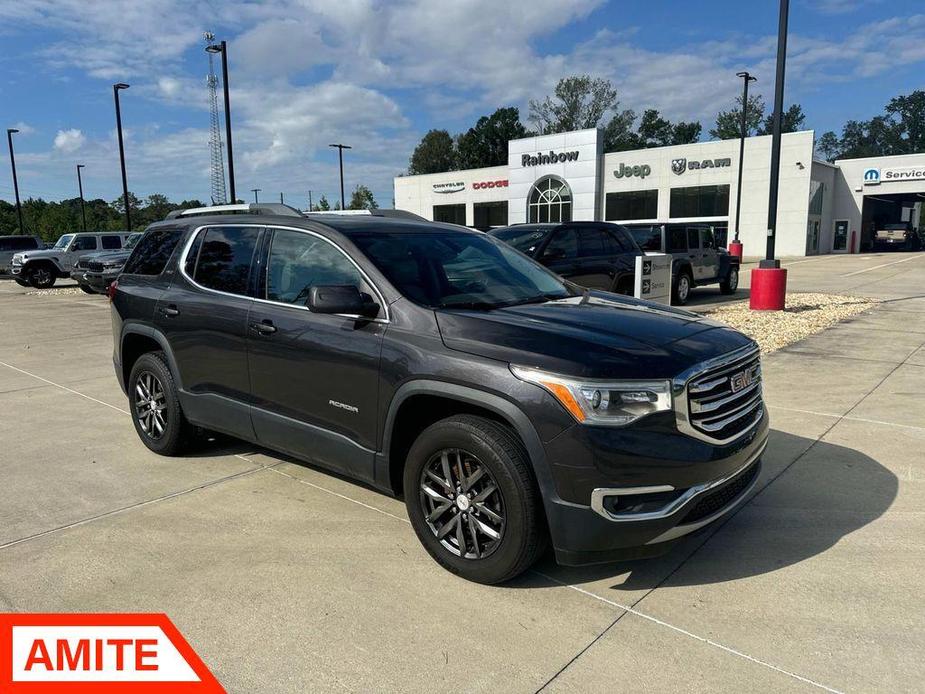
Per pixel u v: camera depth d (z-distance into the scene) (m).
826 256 40.19
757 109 90.38
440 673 2.61
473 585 3.25
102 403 6.74
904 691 2.48
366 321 3.61
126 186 29.75
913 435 5.36
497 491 3.10
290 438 4.07
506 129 94.56
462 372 3.16
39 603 3.11
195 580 3.29
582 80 75.00
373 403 3.55
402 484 3.68
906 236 50.44
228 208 4.86
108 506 4.17
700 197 43.41
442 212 57.03
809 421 5.77
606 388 2.88
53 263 23.08
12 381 7.80
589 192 46.19
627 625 2.92
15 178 46.19
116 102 28.75
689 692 2.49
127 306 5.21
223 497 4.30
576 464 2.87
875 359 8.21
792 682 2.54
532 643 2.79
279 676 2.60
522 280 4.23
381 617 2.98
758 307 12.55
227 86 20.00
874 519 3.92
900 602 3.07
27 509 4.13
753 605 3.07
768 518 3.96
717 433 3.14
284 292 4.12
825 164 44.22
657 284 10.19
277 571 3.38
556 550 3.00
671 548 3.10
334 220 4.19
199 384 4.65
